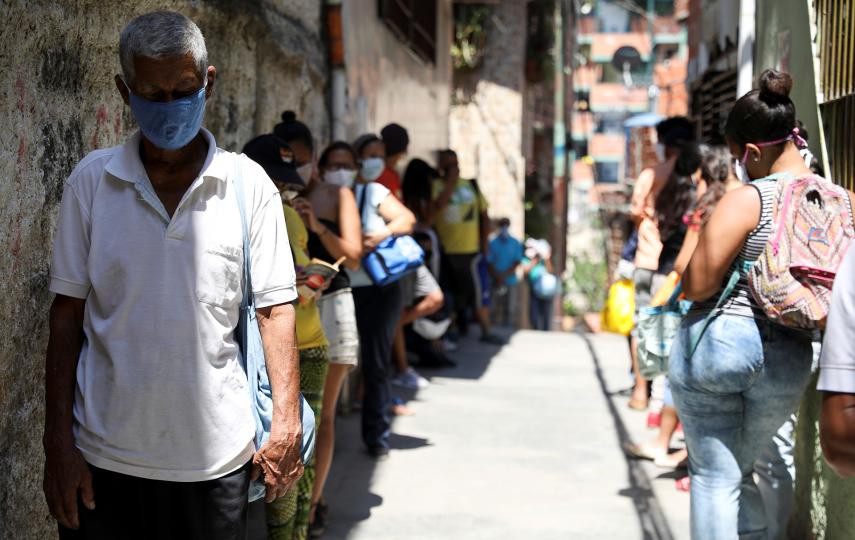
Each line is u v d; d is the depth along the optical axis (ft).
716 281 11.17
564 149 67.62
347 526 15.80
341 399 23.39
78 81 10.38
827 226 10.82
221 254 8.28
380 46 29.94
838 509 12.34
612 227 104.37
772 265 10.80
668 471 19.17
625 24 138.10
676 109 65.51
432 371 29.81
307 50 21.16
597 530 15.74
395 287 18.93
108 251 8.12
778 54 17.11
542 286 52.90
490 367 30.71
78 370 8.34
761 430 11.66
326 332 15.20
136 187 8.15
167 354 8.11
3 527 9.00
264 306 8.65
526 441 21.31
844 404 6.34
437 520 16.14
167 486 8.28
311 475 13.47
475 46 54.90
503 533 15.56
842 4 13.16
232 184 8.48
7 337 8.92
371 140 20.03
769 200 10.96
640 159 85.61
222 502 8.38
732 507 11.67
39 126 9.44
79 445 8.21
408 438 21.42
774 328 11.16
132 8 11.59
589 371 30.19
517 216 56.08
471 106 56.29
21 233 9.12
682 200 19.67
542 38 65.21
